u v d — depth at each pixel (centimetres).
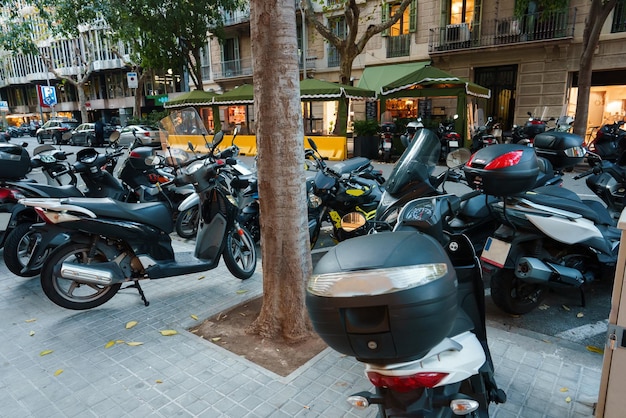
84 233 381
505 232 354
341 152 1562
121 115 3912
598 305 399
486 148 307
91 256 384
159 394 274
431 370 161
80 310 399
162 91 3744
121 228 377
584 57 1232
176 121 554
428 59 2008
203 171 416
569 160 486
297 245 326
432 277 140
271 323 337
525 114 1788
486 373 219
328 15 2186
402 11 1520
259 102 314
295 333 331
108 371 301
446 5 1912
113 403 267
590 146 785
